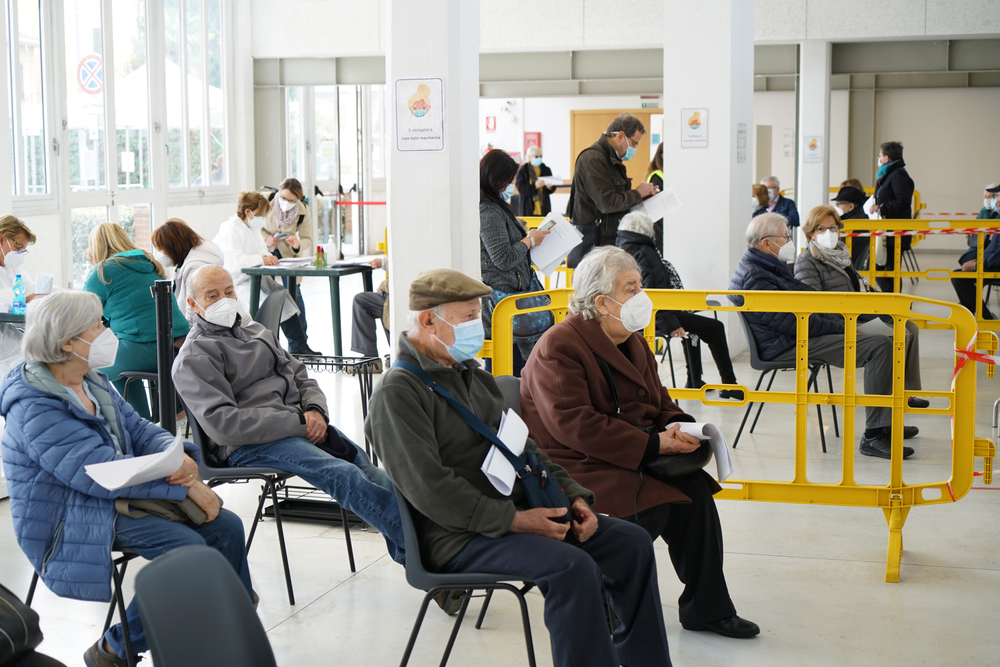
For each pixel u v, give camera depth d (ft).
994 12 35.68
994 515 14.40
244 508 14.64
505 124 64.85
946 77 53.78
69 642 10.37
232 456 11.65
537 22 39.01
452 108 16.56
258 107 46.44
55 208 32.91
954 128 55.21
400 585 11.96
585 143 64.28
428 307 8.76
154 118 39.88
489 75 41.06
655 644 8.74
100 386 9.90
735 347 26.12
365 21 41.91
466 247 17.16
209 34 44.27
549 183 45.32
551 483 8.81
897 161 34.71
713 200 25.09
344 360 14.78
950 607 11.25
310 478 11.23
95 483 8.91
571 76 40.45
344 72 45.06
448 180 16.51
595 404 10.30
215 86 44.98
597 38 38.73
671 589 11.83
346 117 55.11
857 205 33.50
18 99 31.01
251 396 12.11
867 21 36.76
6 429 9.18
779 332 17.37
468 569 8.36
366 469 12.00
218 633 5.62
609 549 8.79
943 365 25.20
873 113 53.57
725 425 19.62
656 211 21.68
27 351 9.21
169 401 14.24
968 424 11.93
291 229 28.71
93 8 35.45
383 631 10.69
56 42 32.50
